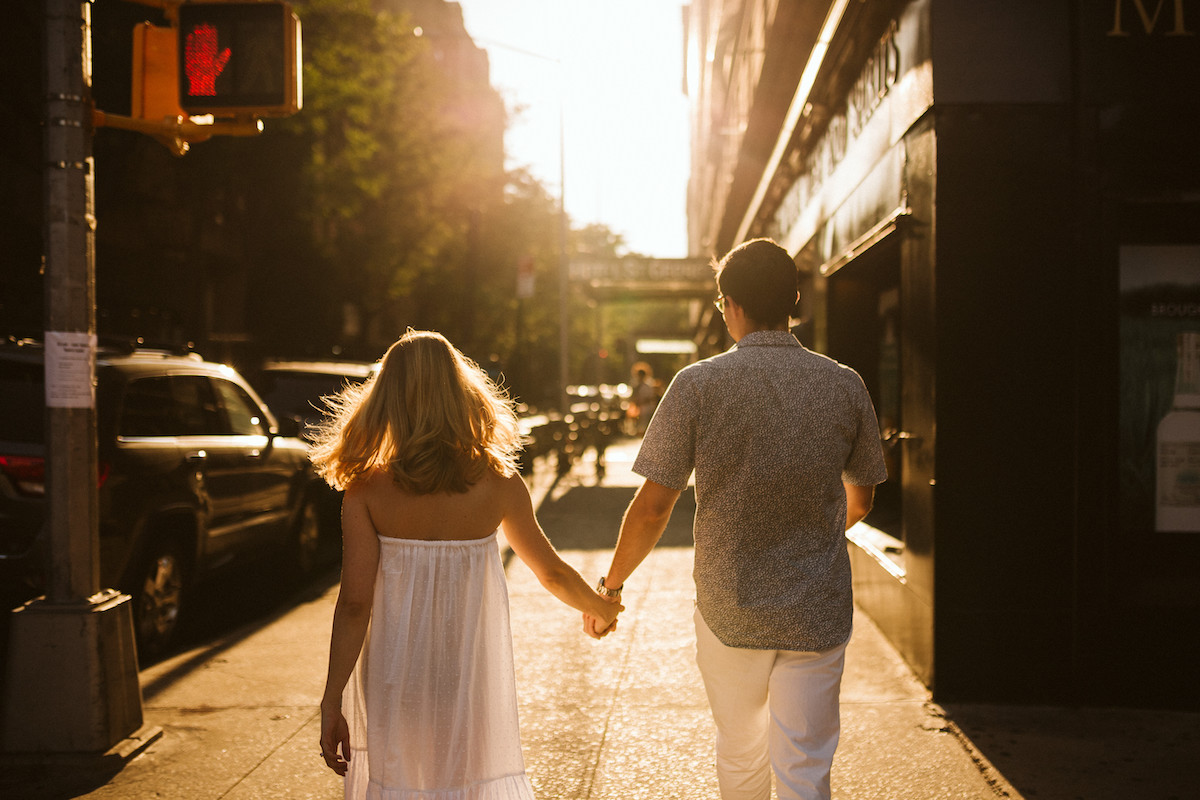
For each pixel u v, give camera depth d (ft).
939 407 16.22
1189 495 16.15
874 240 20.45
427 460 7.91
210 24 15.58
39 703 13.98
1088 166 16.01
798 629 8.30
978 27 16.12
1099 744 14.47
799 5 29.30
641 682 17.70
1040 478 16.12
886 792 12.78
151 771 13.76
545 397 122.83
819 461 8.40
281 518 26.94
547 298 138.10
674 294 113.50
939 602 16.33
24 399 18.54
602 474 63.05
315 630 22.25
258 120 16.15
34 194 49.98
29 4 47.85
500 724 8.27
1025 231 16.11
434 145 79.36
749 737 8.84
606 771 13.62
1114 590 16.10
